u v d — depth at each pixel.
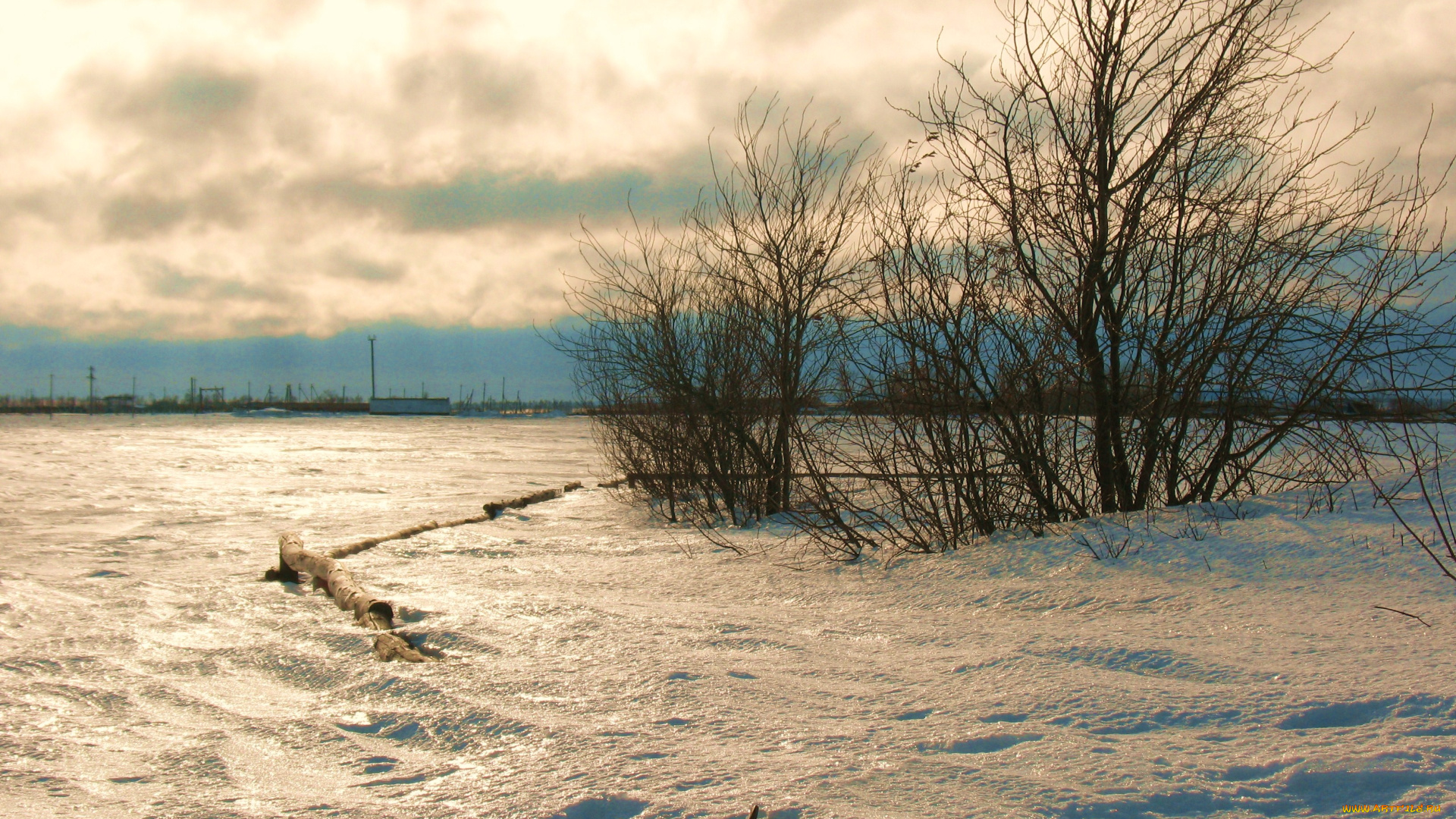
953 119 7.56
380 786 2.94
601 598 6.12
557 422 79.00
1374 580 4.81
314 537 10.73
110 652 5.02
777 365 10.95
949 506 7.50
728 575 7.05
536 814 2.60
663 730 3.29
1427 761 2.59
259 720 3.72
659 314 11.88
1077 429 7.44
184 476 19.92
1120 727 3.09
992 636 4.57
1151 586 5.25
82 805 2.87
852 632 4.89
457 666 4.38
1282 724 3.02
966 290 7.42
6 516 12.76
